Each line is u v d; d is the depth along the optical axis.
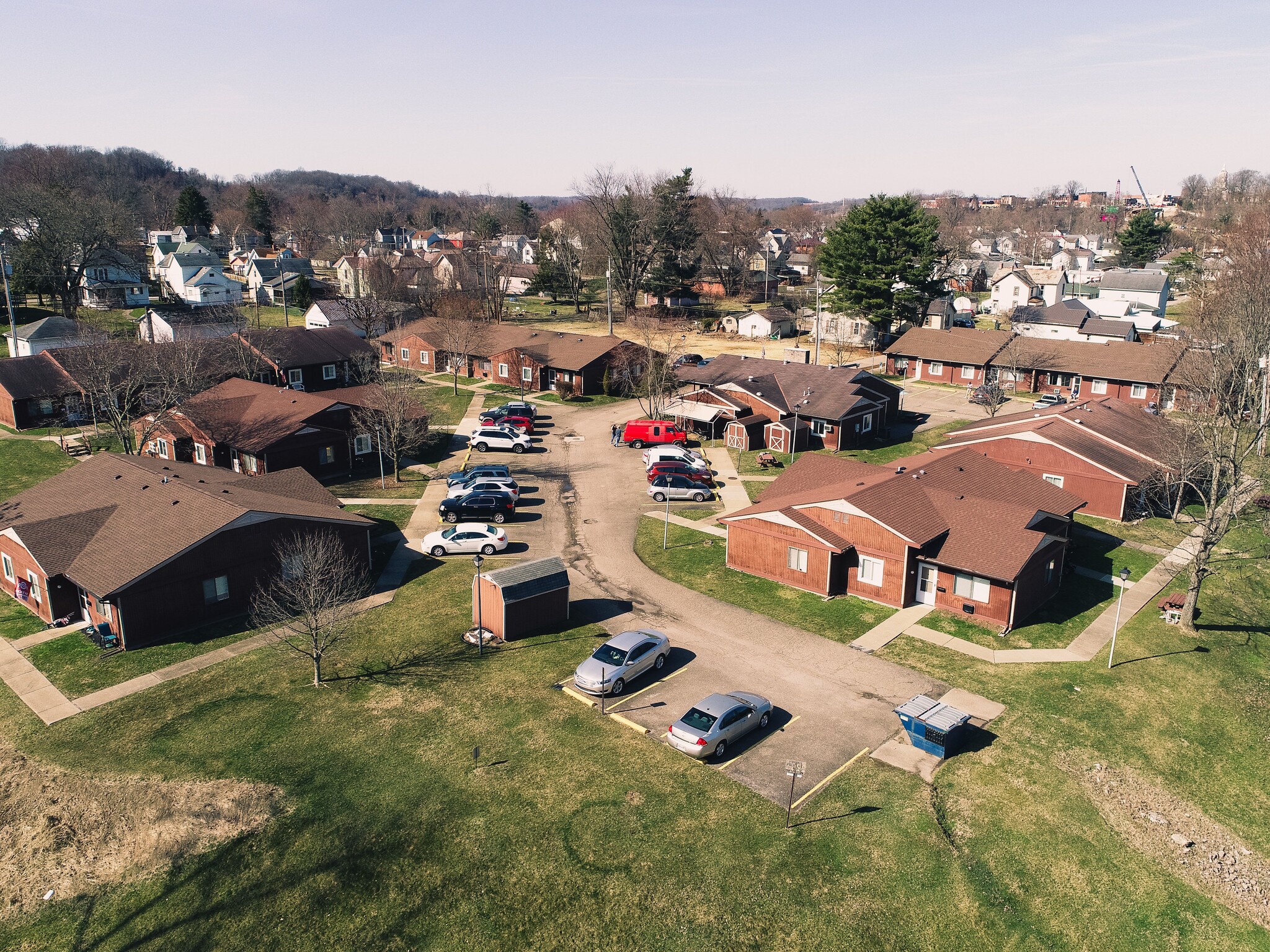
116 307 113.56
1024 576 35.81
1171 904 20.97
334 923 20.14
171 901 21.09
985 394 73.75
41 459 57.38
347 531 39.78
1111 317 110.94
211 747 27.12
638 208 132.12
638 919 20.03
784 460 60.47
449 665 32.22
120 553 35.44
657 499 51.91
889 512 38.12
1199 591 38.09
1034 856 22.34
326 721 28.50
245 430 55.03
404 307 104.75
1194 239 194.75
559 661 32.47
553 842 22.48
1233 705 30.28
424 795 24.52
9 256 103.88
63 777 25.84
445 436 65.94
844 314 97.94
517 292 153.25
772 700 29.80
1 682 31.39
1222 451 39.16
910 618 36.53
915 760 26.34
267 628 35.88
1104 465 48.78
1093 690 30.73
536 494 52.88
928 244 91.31
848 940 19.53
